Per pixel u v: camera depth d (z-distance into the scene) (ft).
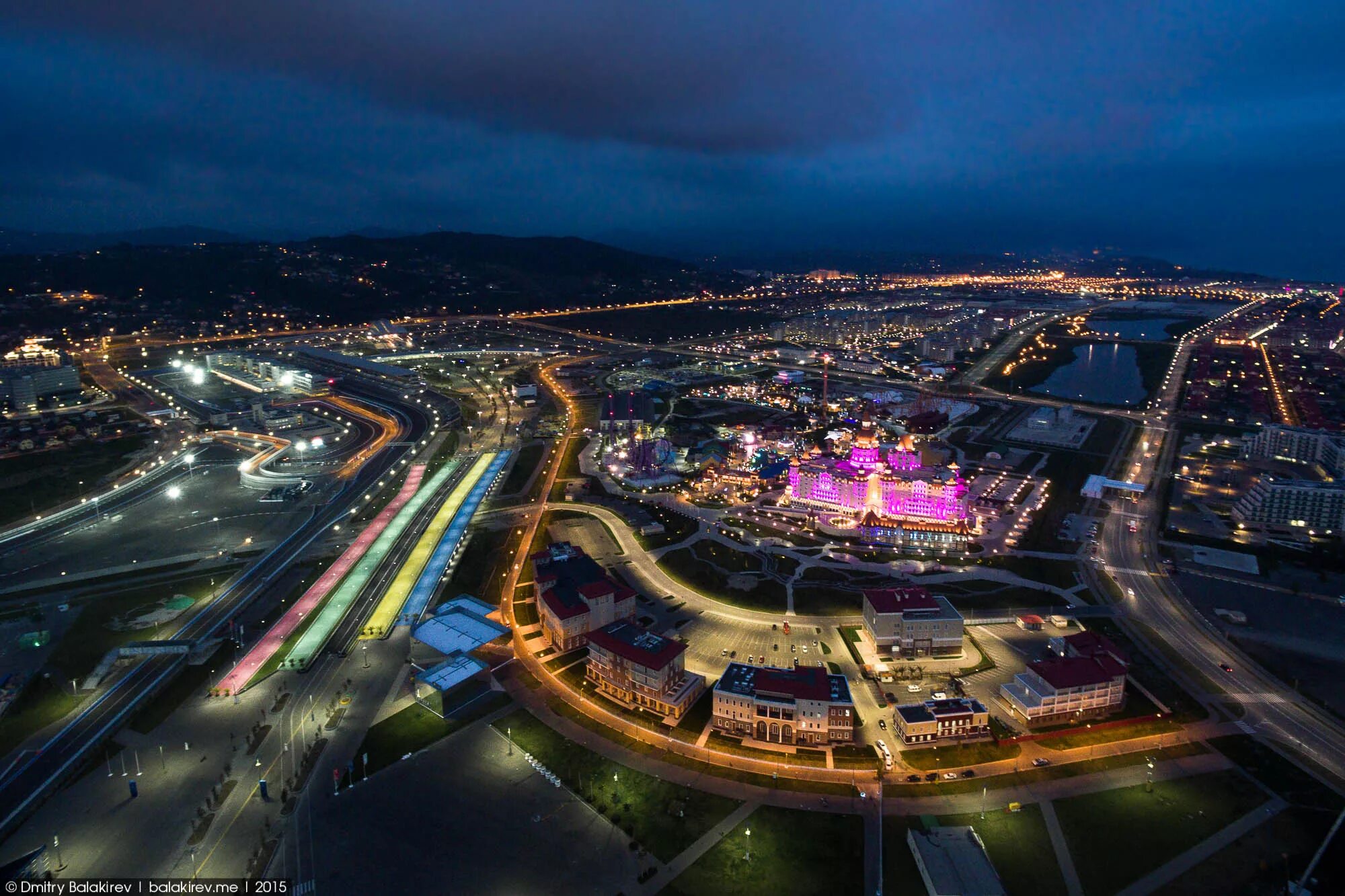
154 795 515.09
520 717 611.06
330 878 444.96
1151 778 536.42
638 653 630.74
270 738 577.02
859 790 526.16
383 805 506.07
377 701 625.82
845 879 448.65
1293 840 476.54
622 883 444.96
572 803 511.40
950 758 562.25
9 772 536.42
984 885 427.74
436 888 438.81
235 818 493.77
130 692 634.43
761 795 522.47
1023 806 510.58
